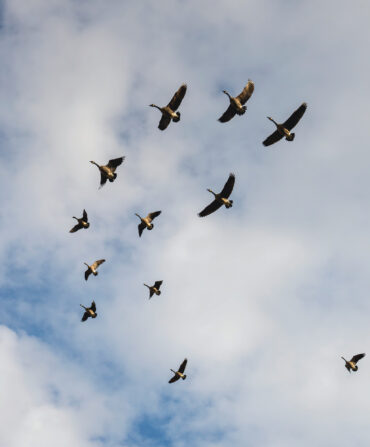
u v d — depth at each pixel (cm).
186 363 5225
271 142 4200
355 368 4862
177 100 4328
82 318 5131
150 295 5278
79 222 4991
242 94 4181
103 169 4544
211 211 4381
